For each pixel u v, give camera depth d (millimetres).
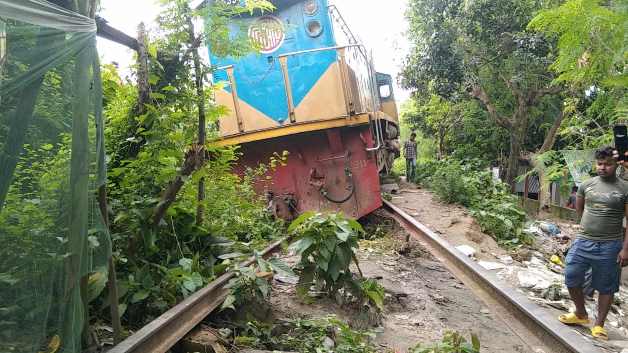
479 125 19438
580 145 10258
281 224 8148
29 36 2281
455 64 15539
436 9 15391
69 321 2576
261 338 3910
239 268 4371
